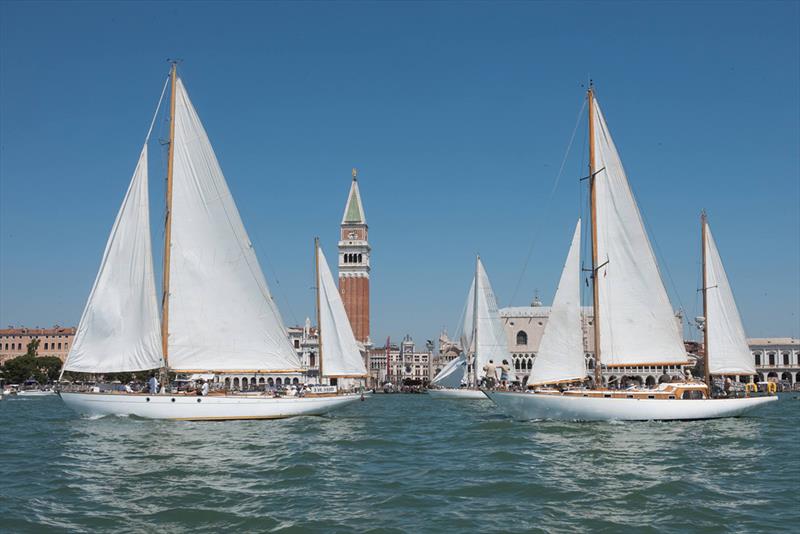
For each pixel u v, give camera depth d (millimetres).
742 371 66188
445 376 154625
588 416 56406
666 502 29125
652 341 58719
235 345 62656
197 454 41000
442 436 52031
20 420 66000
